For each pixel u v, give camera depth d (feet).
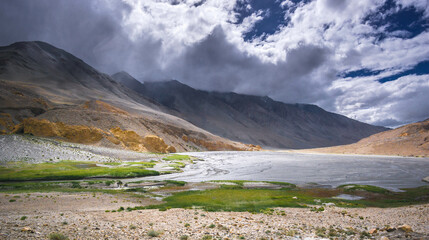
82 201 98.68
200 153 574.56
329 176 218.18
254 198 112.68
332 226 60.23
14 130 345.10
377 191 145.48
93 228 50.24
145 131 530.27
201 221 63.26
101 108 567.18
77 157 249.96
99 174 179.32
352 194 139.44
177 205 93.30
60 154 244.83
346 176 220.02
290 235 50.19
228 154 558.97
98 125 442.91
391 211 86.84
